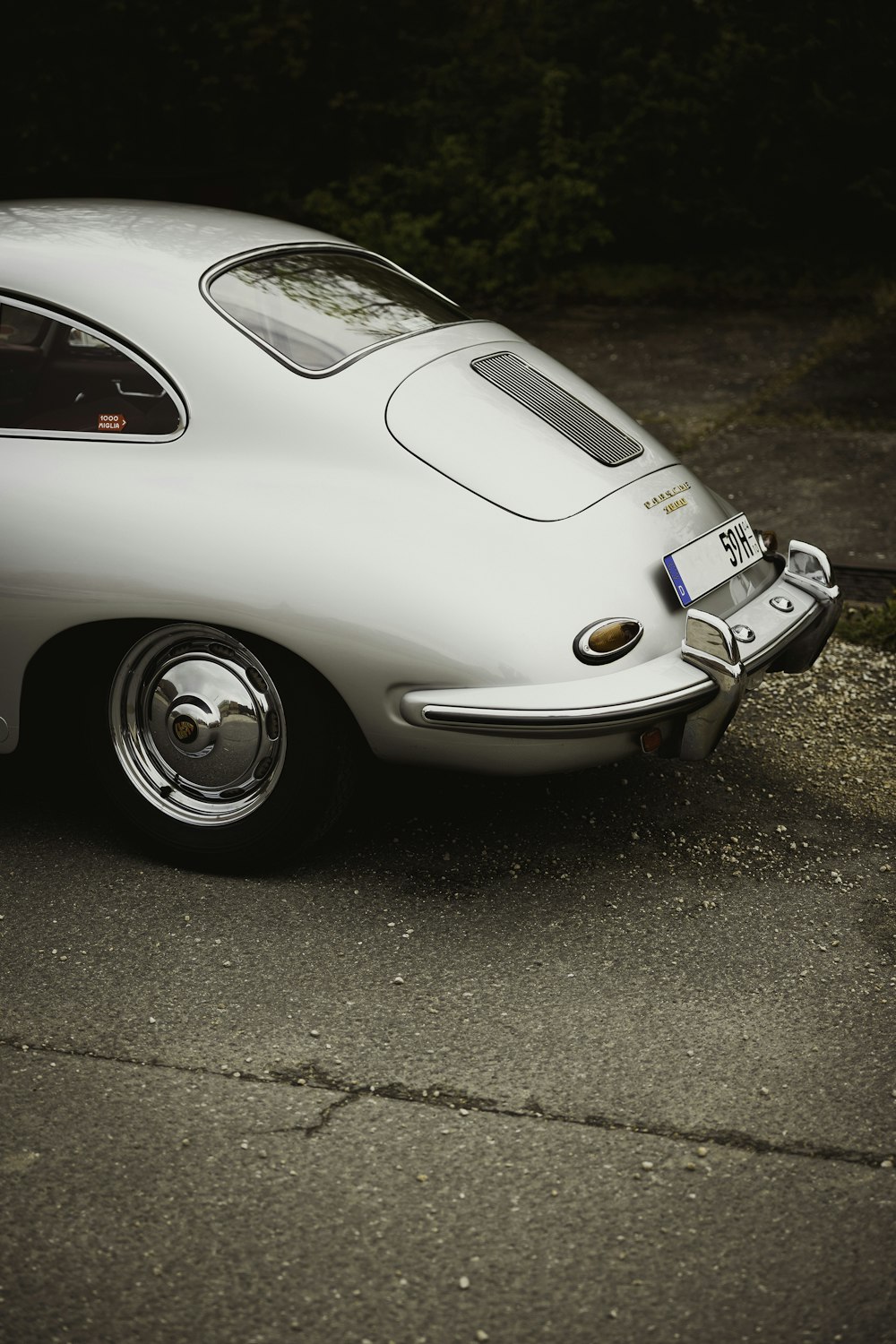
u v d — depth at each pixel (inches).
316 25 507.8
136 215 163.0
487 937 136.6
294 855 145.5
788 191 493.4
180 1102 112.4
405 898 143.5
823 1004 126.6
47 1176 104.1
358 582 130.9
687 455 306.8
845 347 398.9
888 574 239.1
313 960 132.7
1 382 149.6
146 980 129.2
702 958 133.6
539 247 490.3
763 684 198.7
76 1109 111.4
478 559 132.4
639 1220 100.3
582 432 151.9
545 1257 97.0
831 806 164.7
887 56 470.9
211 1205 101.4
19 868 148.4
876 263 487.5
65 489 139.9
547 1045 120.3
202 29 490.3
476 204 499.2
